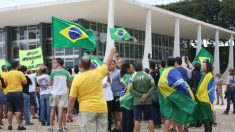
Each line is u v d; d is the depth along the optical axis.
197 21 41.69
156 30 45.94
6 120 16.45
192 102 9.31
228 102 18.39
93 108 6.65
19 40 39.34
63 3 29.16
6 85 12.89
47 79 13.71
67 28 10.13
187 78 11.40
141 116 9.73
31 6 30.48
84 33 10.02
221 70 63.38
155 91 11.81
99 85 6.79
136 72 9.66
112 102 11.73
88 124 6.66
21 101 12.91
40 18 35.31
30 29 38.84
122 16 35.38
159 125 12.55
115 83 11.75
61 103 11.47
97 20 36.47
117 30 19.27
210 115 10.52
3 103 14.30
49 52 37.84
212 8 62.38
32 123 14.29
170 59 9.49
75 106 16.45
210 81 10.51
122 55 41.53
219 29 48.50
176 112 9.41
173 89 9.36
